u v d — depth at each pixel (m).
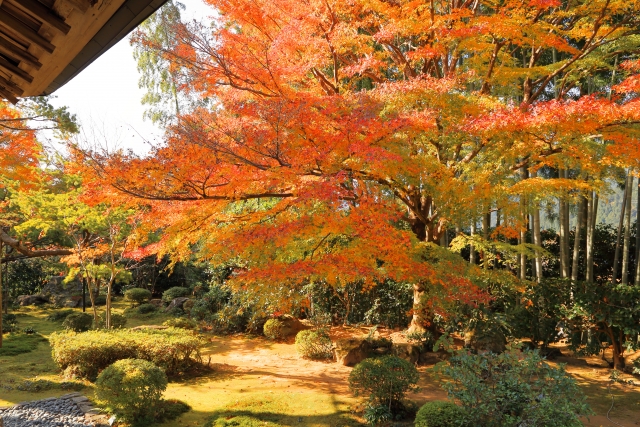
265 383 10.27
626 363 11.18
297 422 8.01
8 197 15.81
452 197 8.53
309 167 7.68
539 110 7.71
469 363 6.62
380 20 9.87
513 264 15.34
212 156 7.10
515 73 9.51
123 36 1.56
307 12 8.87
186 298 19.69
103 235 13.80
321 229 8.02
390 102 8.28
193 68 8.73
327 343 12.52
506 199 8.74
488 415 6.18
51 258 22.11
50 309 21.27
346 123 7.13
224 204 8.38
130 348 10.78
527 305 12.44
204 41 8.15
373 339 12.28
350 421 8.08
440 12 11.21
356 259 8.22
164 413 8.44
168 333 11.92
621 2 9.30
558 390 6.07
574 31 10.17
